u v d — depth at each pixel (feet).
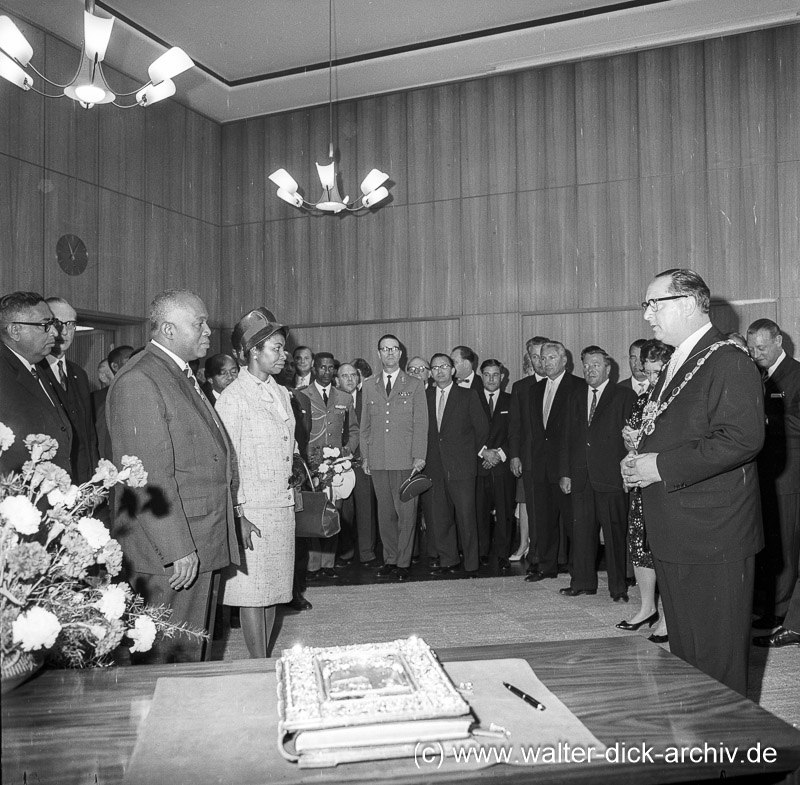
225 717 3.79
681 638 6.72
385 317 26.63
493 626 13.44
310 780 3.17
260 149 28.53
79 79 15.79
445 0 21.03
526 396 18.56
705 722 3.70
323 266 27.55
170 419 7.65
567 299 24.22
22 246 20.34
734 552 6.46
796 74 21.84
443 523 18.85
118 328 24.79
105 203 23.39
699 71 22.82
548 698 3.93
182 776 3.20
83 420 12.41
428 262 26.03
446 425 18.71
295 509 10.75
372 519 20.11
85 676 4.44
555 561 17.46
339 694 3.51
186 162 27.20
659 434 6.97
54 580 4.37
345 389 21.11
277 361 9.73
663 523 6.73
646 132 23.38
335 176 24.20
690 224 22.84
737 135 22.39
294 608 14.84
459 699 3.48
